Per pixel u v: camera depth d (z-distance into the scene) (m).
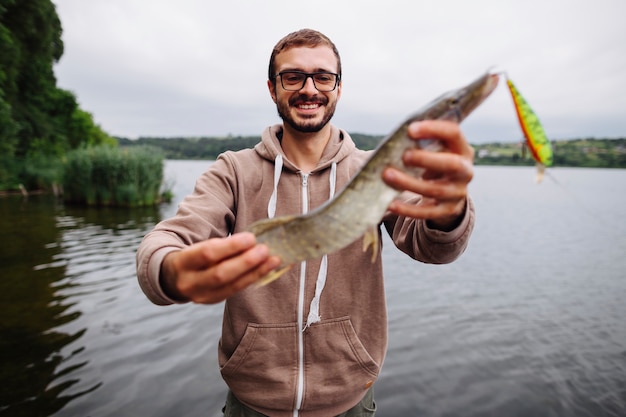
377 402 4.80
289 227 1.54
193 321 6.69
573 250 13.97
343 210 1.50
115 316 6.83
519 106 1.51
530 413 4.65
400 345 6.21
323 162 2.62
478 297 8.52
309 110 2.53
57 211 20.64
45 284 8.43
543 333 6.72
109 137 75.38
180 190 33.94
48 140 41.50
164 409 4.45
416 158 1.24
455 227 1.72
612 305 8.17
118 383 4.88
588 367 5.63
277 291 2.42
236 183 2.52
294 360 2.43
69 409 4.36
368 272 2.49
